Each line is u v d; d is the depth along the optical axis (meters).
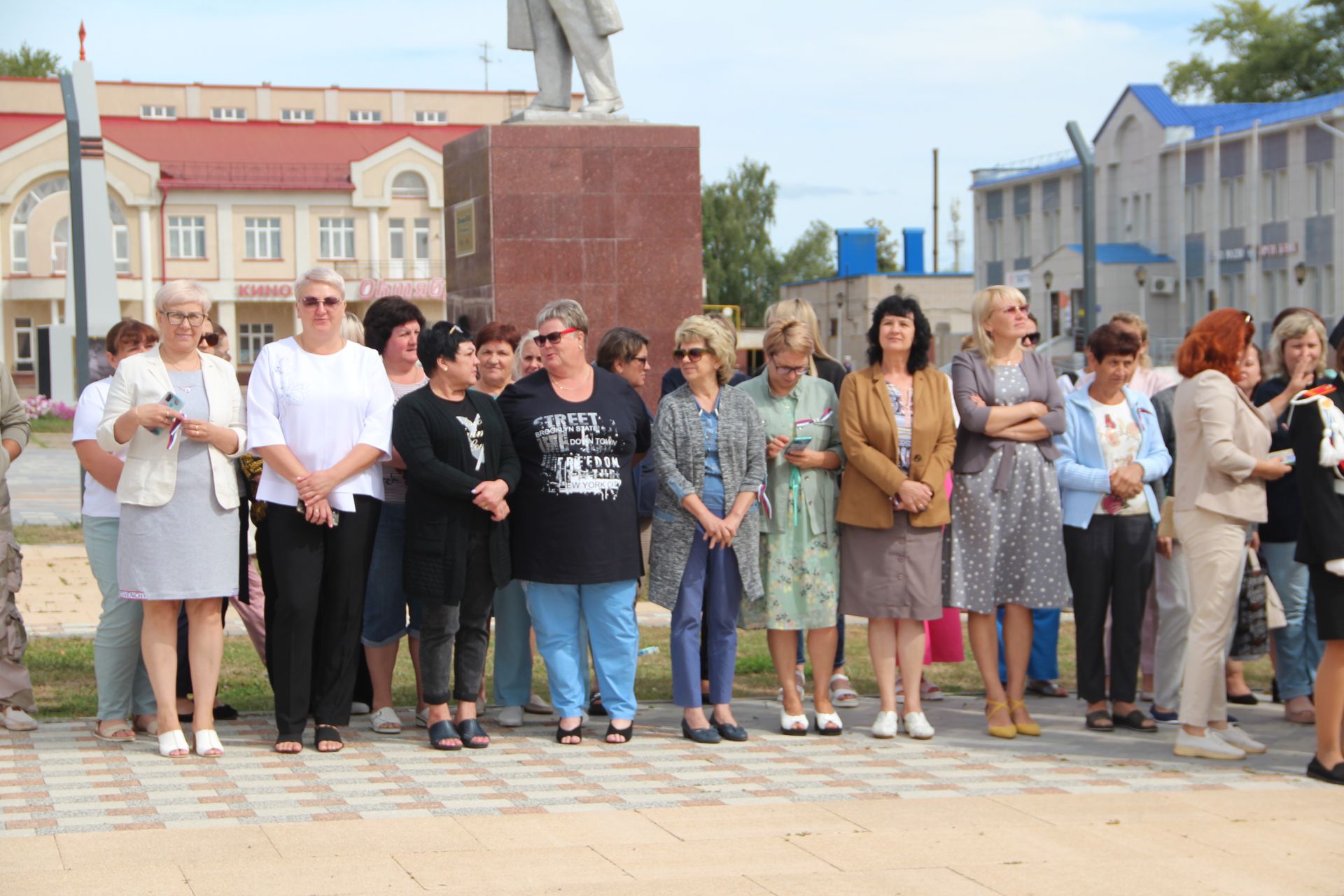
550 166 12.03
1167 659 7.54
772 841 5.03
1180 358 6.89
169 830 5.07
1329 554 6.20
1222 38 58.50
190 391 6.41
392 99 70.06
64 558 13.48
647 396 12.25
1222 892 4.57
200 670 6.43
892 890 4.50
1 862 4.67
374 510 6.61
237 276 53.47
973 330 7.36
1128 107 50.34
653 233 12.22
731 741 6.91
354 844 4.91
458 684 6.77
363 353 6.68
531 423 6.73
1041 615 8.38
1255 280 44.47
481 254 12.16
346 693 6.59
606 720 7.49
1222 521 6.68
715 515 6.86
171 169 52.88
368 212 54.62
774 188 79.88
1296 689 7.66
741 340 44.44
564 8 12.36
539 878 4.55
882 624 7.08
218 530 6.34
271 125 55.53
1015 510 7.14
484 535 6.68
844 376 7.76
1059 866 4.79
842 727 7.23
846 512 6.99
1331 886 4.64
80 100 29.50
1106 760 6.63
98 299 31.94
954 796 5.79
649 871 4.64
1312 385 7.60
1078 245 50.25
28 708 7.03
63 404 39.44
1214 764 6.57
